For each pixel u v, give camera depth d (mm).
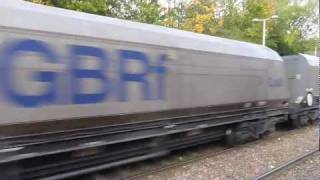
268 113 17453
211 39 13875
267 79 16984
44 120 8531
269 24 51125
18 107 8086
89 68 9398
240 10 50625
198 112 12969
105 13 27875
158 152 11953
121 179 10711
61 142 9125
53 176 9438
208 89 13219
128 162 11109
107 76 9812
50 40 8672
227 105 14242
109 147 10508
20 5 8422
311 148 15641
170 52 11711
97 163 10320
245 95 15242
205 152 14688
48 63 8602
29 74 8273
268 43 51344
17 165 8625
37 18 8555
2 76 7855
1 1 8117
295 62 21750
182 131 12531
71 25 9156
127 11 31078
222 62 13922
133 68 10516
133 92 10500
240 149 15242
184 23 40656
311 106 22672
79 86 9180
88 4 25859
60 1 25156
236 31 48719
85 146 9617
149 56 11008
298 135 19109
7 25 7980
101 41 9711
